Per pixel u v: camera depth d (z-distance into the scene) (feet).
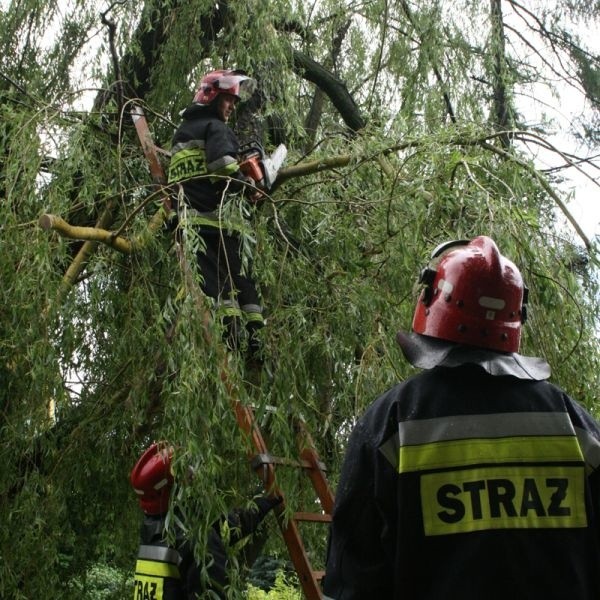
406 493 6.76
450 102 22.97
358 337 14.94
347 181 15.58
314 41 24.67
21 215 16.44
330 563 7.07
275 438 13.21
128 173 17.66
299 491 14.61
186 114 15.14
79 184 17.70
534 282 12.68
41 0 21.68
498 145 15.24
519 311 7.61
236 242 14.57
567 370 12.69
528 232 12.89
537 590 6.57
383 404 7.20
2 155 17.11
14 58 21.52
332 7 24.34
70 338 16.15
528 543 6.64
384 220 14.42
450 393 7.07
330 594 6.98
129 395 16.12
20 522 16.21
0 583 15.97
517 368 7.24
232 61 19.54
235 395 12.53
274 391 13.61
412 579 6.72
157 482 12.38
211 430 12.39
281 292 14.65
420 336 7.63
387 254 14.34
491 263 7.50
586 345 12.98
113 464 17.44
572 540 6.71
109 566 21.25
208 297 12.90
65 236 14.71
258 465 12.34
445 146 13.88
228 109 15.33
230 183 14.53
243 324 13.65
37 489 16.71
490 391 7.09
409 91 22.61
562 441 6.89
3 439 16.56
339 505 7.00
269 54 19.08
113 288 17.39
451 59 23.30
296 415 13.33
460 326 7.38
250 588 33.81
